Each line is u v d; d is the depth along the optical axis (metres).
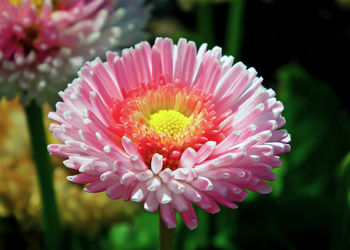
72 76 0.18
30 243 0.22
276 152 0.13
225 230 0.23
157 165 0.13
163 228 0.14
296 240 0.23
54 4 0.18
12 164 0.23
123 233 0.22
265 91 0.13
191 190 0.12
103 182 0.13
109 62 0.14
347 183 0.19
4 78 0.18
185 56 0.14
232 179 0.13
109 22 0.19
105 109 0.13
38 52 0.18
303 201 0.23
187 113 0.14
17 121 0.23
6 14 0.17
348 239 0.22
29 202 0.22
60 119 0.13
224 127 0.14
